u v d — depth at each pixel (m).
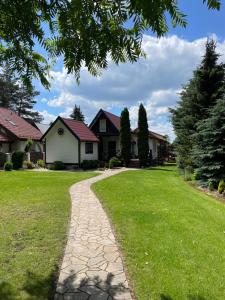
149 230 5.95
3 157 21.70
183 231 5.90
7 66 2.27
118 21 1.69
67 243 5.24
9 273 4.00
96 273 4.07
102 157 28.39
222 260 4.52
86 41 1.89
